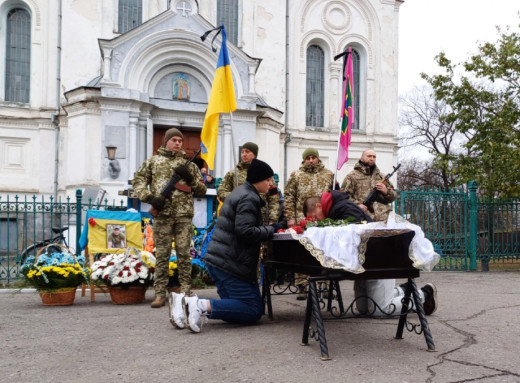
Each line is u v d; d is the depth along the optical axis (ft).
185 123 65.98
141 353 14.64
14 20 71.20
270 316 19.62
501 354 14.34
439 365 13.28
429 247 15.20
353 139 84.64
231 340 16.10
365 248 14.19
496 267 44.04
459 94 53.42
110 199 57.77
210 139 24.89
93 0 69.26
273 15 78.64
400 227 14.58
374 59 86.48
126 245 27.12
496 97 52.03
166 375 12.55
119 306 23.50
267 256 18.72
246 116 64.95
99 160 60.29
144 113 62.34
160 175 23.45
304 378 12.23
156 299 22.91
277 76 78.23
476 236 41.50
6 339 16.57
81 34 68.74
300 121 82.07
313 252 14.16
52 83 70.33
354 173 25.84
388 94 86.84
